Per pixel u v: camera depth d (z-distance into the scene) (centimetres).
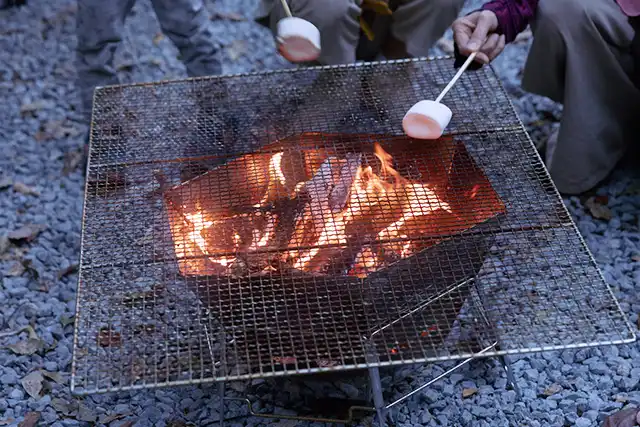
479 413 105
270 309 91
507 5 116
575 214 132
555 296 90
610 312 86
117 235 95
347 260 93
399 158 104
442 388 108
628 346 112
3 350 115
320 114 111
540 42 127
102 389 81
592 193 136
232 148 107
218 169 103
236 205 99
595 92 128
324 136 107
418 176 102
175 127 111
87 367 83
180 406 107
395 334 86
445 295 93
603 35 123
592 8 122
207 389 109
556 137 141
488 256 95
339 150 106
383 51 146
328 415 105
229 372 97
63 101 161
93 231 95
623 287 120
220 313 86
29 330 118
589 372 109
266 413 105
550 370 110
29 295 124
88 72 141
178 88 117
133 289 90
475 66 114
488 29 113
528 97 155
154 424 105
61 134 153
